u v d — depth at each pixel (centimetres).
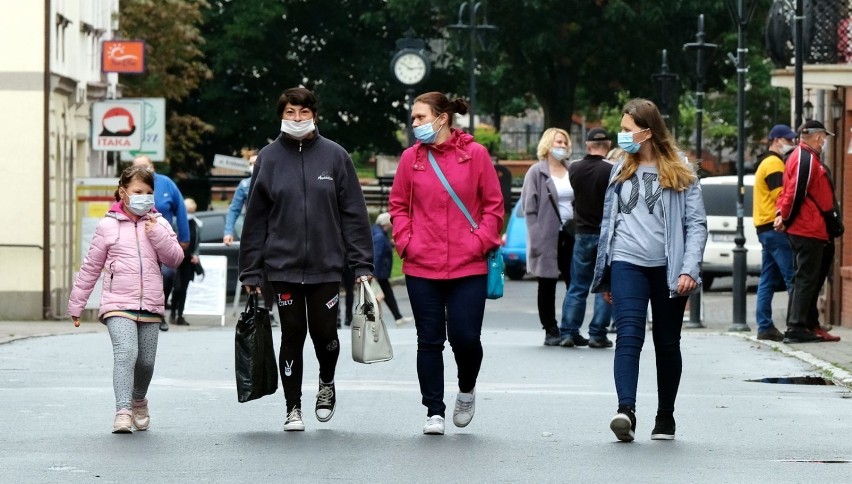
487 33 8325
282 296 2180
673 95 7675
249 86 14225
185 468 1841
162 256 2228
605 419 2353
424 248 2155
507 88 12925
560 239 3650
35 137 6191
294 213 2170
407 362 3344
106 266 2214
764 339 3888
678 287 2094
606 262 2133
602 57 11906
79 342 3919
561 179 3662
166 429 2209
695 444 2075
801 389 2808
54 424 2252
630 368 2088
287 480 1759
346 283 5422
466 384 2205
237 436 2131
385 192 13888
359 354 2191
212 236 7275
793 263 3841
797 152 3616
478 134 16462
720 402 2573
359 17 13912
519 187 14238
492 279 2164
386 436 2144
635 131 2122
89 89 7688
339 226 2202
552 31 11725
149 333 2227
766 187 3862
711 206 6994
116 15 8925
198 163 13388
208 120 13838
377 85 13988
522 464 1886
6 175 6194
